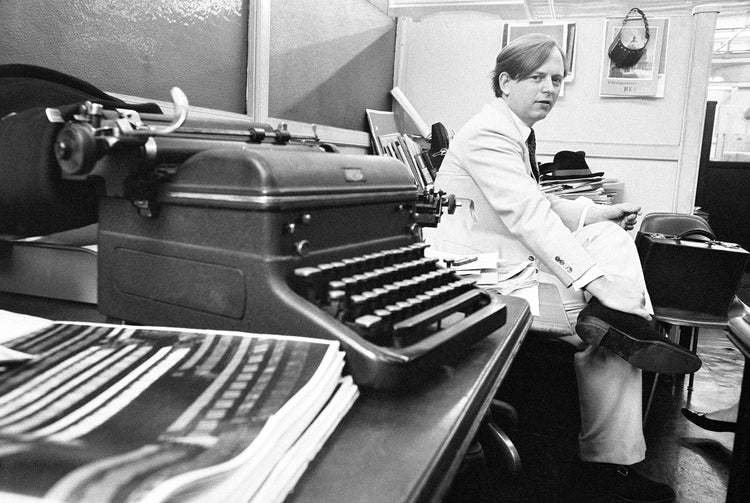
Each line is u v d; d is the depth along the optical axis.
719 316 2.35
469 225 1.84
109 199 0.71
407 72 3.08
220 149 0.64
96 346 0.57
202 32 1.58
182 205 0.65
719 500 1.88
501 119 1.80
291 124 2.06
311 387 0.48
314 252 0.66
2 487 0.32
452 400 0.57
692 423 2.50
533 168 2.05
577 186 2.49
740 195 6.76
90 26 1.23
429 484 0.42
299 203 0.63
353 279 0.65
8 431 0.39
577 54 2.82
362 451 0.46
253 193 0.60
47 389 0.47
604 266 1.54
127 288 0.71
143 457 0.35
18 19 1.08
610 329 1.36
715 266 2.32
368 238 0.77
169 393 0.46
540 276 1.76
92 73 1.25
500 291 1.32
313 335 0.59
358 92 2.65
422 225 0.95
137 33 1.36
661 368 1.32
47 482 0.32
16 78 0.85
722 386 3.00
